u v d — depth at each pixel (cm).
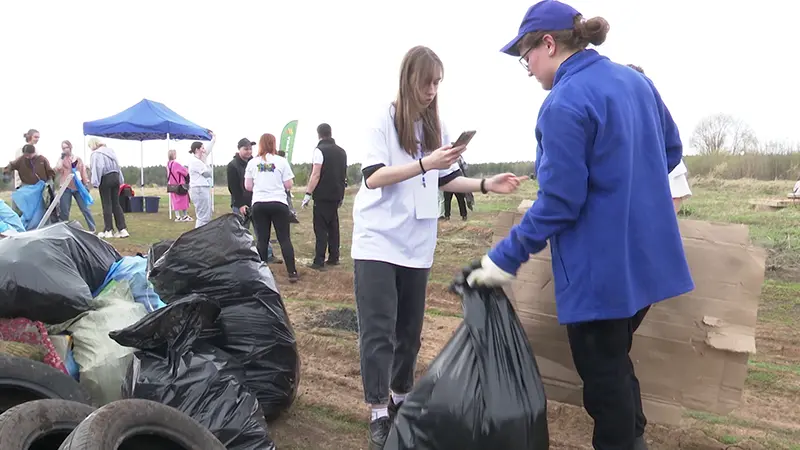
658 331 291
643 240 227
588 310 227
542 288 303
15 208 948
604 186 222
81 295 339
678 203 428
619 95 223
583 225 226
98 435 218
